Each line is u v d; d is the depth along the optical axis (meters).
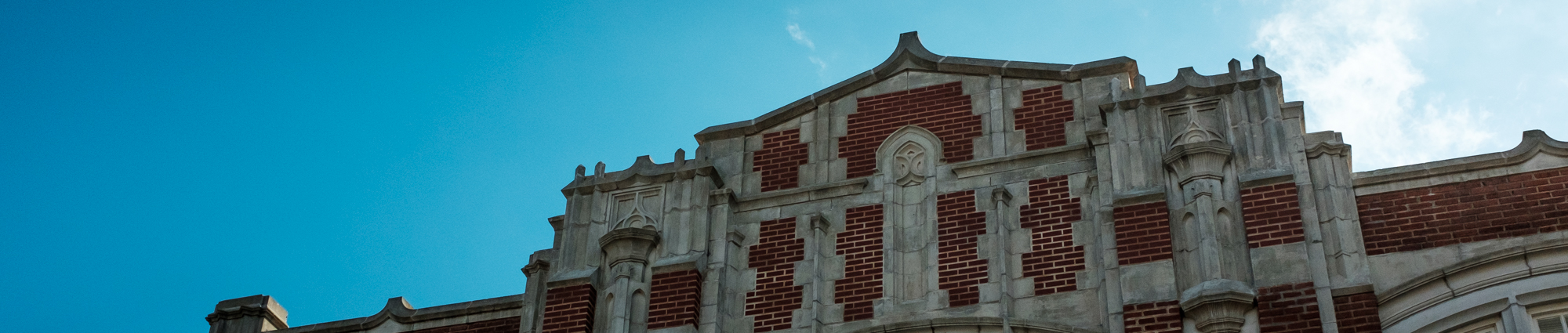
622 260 16.69
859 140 17.47
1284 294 14.17
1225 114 15.77
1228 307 14.12
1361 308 14.06
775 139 17.83
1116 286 14.90
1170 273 14.61
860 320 15.78
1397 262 14.44
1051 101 17.08
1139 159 15.67
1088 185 15.98
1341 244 14.57
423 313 18.14
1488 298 13.84
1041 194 16.16
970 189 16.50
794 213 16.92
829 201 16.94
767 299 16.25
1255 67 16.09
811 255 16.44
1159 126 15.92
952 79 17.69
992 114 17.17
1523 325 13.55
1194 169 15.27
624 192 17.50
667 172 17.41
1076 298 15.19
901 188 16.88
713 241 16.78
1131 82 17.08
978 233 16.06
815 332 15.69
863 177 17.05
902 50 18.09
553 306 16.53
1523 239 14.25
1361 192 15.03
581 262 17.00
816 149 17.55
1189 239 14.88
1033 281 15.48
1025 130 16.91
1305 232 14.62
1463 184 14.81
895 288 15.93
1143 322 14.38
